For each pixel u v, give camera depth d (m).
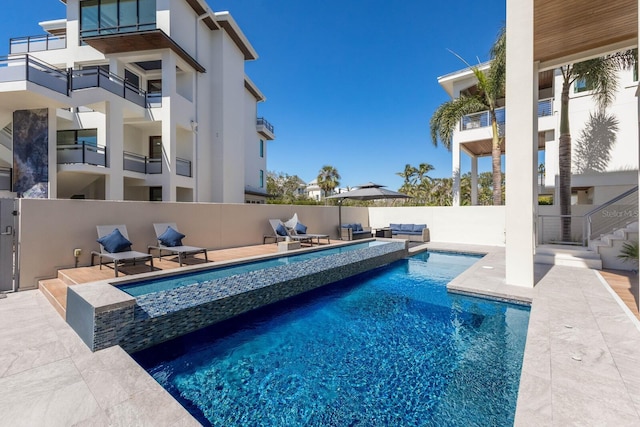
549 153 13.50
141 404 2.39
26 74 9.02
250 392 3.23
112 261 6.51
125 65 14.56
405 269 8.97
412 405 2.96
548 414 2.22
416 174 36.53
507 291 5.54
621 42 7.24
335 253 8.66
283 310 5.70
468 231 13.50
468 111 13.70
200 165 15.50
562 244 9.86
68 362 3.07
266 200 25.53
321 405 3.00
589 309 4.49
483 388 3.19
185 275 5.80
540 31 6.84
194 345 4.32
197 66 14.91
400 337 4.46
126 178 13.48
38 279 5.57
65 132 13.80
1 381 2.71
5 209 5.27
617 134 12.05
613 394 2.45
